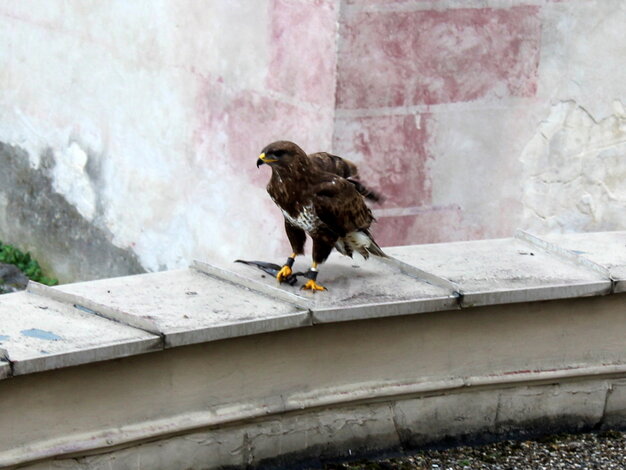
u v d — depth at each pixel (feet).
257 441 24.67
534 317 26.94
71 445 22.09
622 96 34.45
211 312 23.71
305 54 33.22
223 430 24.17
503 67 33.86
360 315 24.27
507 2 33.35
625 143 34.65
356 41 32.07
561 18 33.94
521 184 34.86
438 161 33.86
